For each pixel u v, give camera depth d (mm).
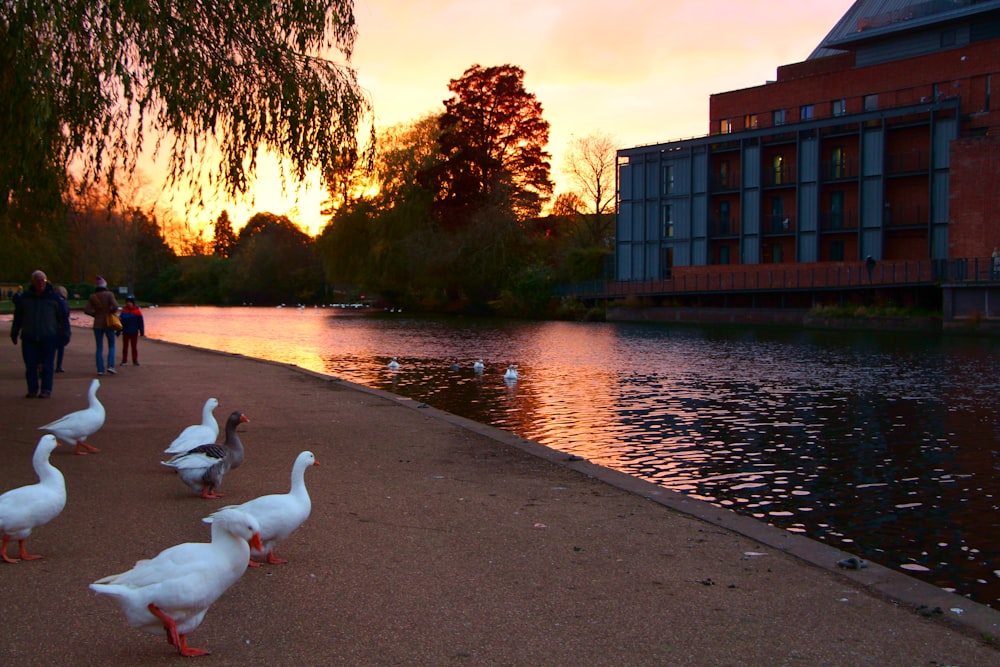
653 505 8727
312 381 19672
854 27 68188
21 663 4809
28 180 12148
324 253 86625
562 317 69812
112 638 5172
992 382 24266
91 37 11328
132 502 8328
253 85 12852
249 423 13508
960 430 16344
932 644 5285
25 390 16953
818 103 63094
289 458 10719
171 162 12617
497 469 10375
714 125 70250
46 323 15617
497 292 77250
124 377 20062
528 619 5574
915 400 20578
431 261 73688
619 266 71438
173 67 11812
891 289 53375
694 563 6828
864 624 5594
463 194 75312
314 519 7922
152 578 4777
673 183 67312
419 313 81312
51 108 10930
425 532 7570
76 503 8266
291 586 6133
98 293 20297
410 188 80125
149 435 12117
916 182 54656
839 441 15172
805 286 56000
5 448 10898
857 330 49562
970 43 55812
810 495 11297
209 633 5285
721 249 65375
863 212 56250
